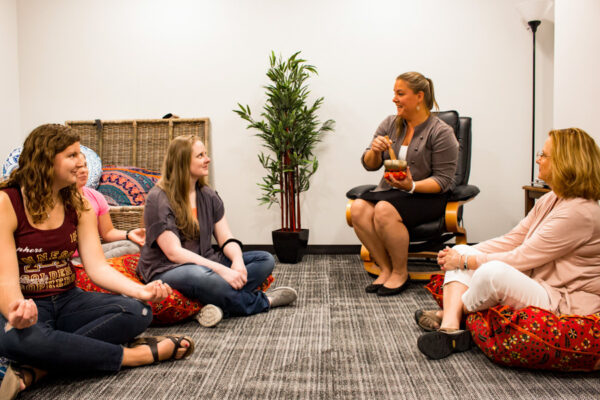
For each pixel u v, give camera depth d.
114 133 3.81
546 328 1.54
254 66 3.72
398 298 2.55
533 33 3.43
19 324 1.35
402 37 3.62
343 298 2.56
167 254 2.16
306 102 3.71
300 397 1.47
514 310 1.63
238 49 3.72
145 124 3.78
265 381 1.58
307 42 3.66
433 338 1.71
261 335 2.01
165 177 2.20
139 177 3.45
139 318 1.66
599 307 1.63
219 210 2.40
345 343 1.91
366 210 2.71
